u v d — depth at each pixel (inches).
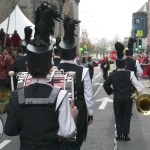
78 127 214.5
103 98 648.4
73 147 213.2
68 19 225.5
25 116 129.7
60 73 173.5
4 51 515.5
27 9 1667.1
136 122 415.8
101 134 348.8
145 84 966.4
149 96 262.5
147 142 318.0
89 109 220.8
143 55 1419.8
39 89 131.1
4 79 511.8
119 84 311.9
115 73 314.2
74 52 221.9
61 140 137.4
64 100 130.0
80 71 219.5
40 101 128.6
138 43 1545.3
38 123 128.5
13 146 301.7
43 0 147.8
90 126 387.9
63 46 219.9
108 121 417.1
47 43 136.6
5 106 460.1
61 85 164.7
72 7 2962.6
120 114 316.2
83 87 218.7
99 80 1152.8
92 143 313.0
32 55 130.9
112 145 306.5
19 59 297.4
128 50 451.8
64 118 129.3
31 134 129.0
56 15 141.7
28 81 159.0
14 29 776.9
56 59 339.3
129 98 310.3
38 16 140.6
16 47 721.0
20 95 131.1
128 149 293.4
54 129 130.1
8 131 132.3
